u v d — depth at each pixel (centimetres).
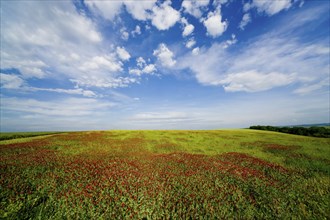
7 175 1100
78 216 673
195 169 1401
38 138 3438
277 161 1795
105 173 1213
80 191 897
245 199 872
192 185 1041
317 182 1109
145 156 1908
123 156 1880
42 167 1312
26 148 2233
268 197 888
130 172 1255
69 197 821
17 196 799
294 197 888
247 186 1045
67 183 1009
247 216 720
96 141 3127
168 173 1256
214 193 932
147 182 1051
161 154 2078
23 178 1067
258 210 777
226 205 796
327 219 695
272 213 738
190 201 838
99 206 751
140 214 708
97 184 1005
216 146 2845
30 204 760
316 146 2788
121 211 722
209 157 1916
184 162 1623
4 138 3669
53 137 3575
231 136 4341
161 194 877
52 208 733
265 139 3800
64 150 2186
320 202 830
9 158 1614
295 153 2205
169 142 3231
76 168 1316
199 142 3316
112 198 827
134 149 2430
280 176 1247
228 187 1027
